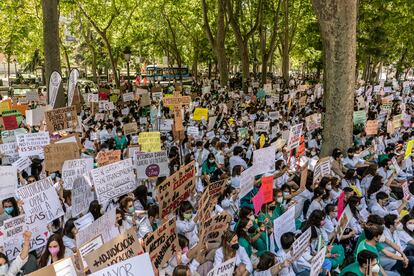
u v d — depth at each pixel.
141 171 9.94
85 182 8.03
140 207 8.52
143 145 10.88
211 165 11.88
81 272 5.47
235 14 33.84
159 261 5.93
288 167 11.47
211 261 6.53
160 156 10.03
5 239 6.43
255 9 39.31
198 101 26.59
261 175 10.67
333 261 7.38
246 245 6.85
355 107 23.66
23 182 9.55
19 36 40.59
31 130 15.75
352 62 12.84
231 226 8.41
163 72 68.56
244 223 6.96
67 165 8.82
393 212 9.18
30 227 6.95
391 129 16.28
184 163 11.02
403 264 7.73
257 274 6.30
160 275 6.11
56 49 19.16
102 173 8.18
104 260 5.05
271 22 40.66
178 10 43.50
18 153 10.52
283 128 17.33
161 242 5.95
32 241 6.95
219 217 6.86
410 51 48.97
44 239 7.08
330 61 12.91
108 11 35.19
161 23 46.41
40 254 6.87
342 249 7.62
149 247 5.74
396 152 14.50
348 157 13.02
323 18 12.60
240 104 26.95
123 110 22.27
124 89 38.81
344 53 12.66
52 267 4.41
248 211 7.11
